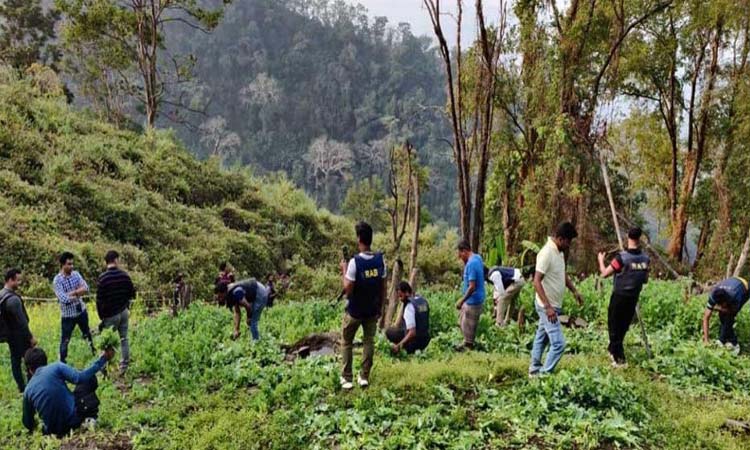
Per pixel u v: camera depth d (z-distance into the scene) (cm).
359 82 12062
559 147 1631
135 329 1204
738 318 1009
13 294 839
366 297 680
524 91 1745
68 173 2355
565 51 1648
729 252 2150
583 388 623
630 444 550
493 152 1894
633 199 2842
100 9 3522
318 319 1310
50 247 1897
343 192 9675
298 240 3131
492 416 605
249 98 11450
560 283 699
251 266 2656
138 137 3212
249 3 13025
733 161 2262
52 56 4831
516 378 729
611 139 2600
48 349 1055
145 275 2095
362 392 687
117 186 2562
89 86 4281
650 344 886
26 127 2600
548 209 1705
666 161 2742
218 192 3209
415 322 888
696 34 2278
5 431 668
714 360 770
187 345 982
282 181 3650
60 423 639
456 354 877
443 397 668
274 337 1078
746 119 2147
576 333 978
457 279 3067
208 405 713
